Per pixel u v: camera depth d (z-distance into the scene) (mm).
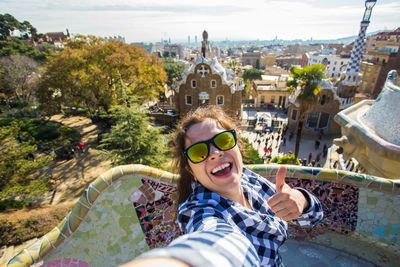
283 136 33125
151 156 15000
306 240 4430
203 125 2105
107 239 3635
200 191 2020
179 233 3994
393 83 10672
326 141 32344
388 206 3848
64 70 26828
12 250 9180
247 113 46250
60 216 10422
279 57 152000
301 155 28359
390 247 3893
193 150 1957
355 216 4047
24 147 13414
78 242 3447
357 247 4117
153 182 3756
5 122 30406
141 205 3775
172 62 74625
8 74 37750
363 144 10344
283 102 49688
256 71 78000
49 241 3258
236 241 1052
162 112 41812
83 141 28453
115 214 3670
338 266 3982
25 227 9719
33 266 3184
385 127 9836
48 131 28297
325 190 4059
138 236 3824
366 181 3855
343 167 14922
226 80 36469
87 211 3467
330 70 85375
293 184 4117
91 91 29203
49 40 114688
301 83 20516
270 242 1953
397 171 8922
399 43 60062
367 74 55500
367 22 30094
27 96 42844
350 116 12367
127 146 14992
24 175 13297
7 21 90000
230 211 1849
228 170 2021
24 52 56125
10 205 13250
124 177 3672
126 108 14781
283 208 1827
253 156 18875
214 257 729
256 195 2436
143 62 33094
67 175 21297
